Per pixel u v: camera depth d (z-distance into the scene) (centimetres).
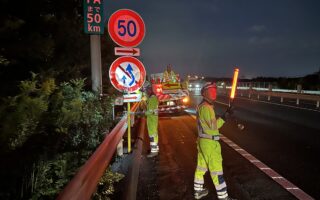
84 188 262
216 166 398
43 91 326
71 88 491
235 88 423
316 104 1916
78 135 498
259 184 467
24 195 316
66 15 616
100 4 648
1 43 337
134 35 595
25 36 362
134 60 604
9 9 397
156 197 423
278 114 1405
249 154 652
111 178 443
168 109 1445
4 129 262
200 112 405
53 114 393
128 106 624
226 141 793
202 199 416
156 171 543
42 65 450
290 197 415
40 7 445
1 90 359
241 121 1170
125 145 698
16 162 327
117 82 601
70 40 580
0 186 300
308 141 785
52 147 399
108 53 1137
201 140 404
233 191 440
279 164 574
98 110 623
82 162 463
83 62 694
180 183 479
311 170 534
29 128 293
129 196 379
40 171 340
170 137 880
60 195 207
